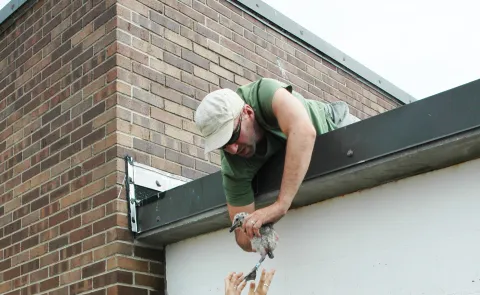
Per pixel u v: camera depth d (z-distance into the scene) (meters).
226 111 2.84
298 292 3.19
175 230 3.76
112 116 4.09
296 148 2.77
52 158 4.46
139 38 4.39
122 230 3.86
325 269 3.11
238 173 3.09
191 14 4.86
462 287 2.63
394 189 2.94
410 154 2.70
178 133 4.41
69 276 4.04
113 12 4.33
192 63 4.72
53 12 4.85
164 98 4.41
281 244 3.32
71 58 4.56
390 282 2.86
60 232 4.21
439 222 2.75
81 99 4.37
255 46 5.38
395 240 2.88
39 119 4.69
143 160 4.12
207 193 3.55
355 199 3.07
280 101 2.86
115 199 3.89
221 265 3.66
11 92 5.06
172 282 3.93
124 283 3.77
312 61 6.03
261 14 5.50
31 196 4.55
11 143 4.90
